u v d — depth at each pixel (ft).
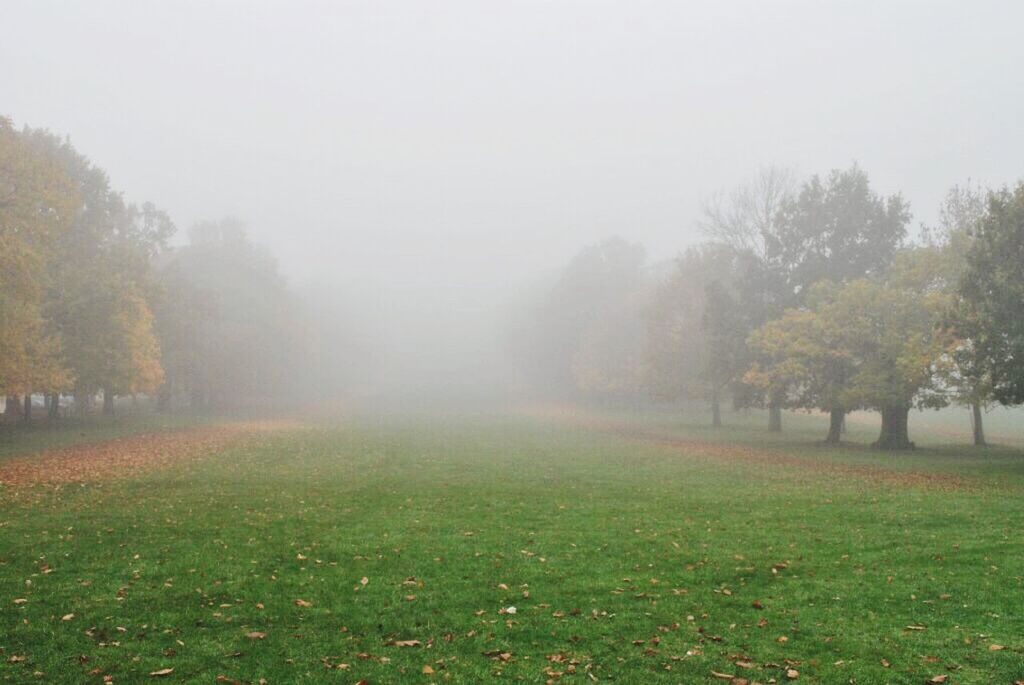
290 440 132.87
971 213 143.74
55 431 138.82
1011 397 87.92
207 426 167.22
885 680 25.29
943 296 108.17
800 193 153.89
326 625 30.71
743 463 96.68
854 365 120.67
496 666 26.55
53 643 28.14
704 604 33.60
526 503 61.00
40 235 107.55
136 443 117.70
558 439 144.05
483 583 36.68
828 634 29.71
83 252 149.48
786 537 46.93
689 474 83.56
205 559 40.45
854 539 46.09
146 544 43.73
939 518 52.54
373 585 36.17
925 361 104.01
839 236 144.25
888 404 117.19
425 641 29.01
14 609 31.81
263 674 25.73
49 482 69.56
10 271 98.73
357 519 52.90
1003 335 84.58
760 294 156.56
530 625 30.78
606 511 57.00
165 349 206.08
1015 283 82.53
